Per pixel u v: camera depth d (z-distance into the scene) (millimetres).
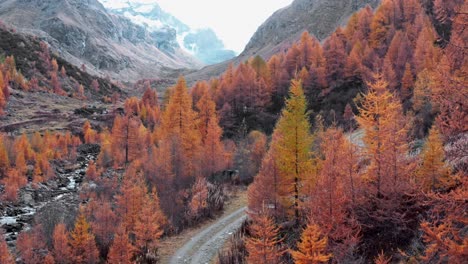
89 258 22266
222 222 27828
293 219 20828
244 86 70438
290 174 20797
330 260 14289
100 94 150625
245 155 44031
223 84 73188
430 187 16156
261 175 21750
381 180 16250
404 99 53125
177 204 30781
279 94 74000
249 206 22219
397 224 15266
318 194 15508
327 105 65000
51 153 57719
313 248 12289
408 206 15250
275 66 81562
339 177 15898
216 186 35844
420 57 58562
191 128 44688
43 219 29750
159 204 29625
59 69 148750
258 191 21562
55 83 125188
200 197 30516
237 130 62375
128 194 26812
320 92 69875
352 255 14023
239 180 39094
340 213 14781
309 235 12727
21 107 94688
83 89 140000
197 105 50375
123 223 25453
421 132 31875
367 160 19531
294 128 20906
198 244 24000
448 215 9953
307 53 79938
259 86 70375
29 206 37719
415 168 17297
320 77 70062
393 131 16656
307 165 20516
